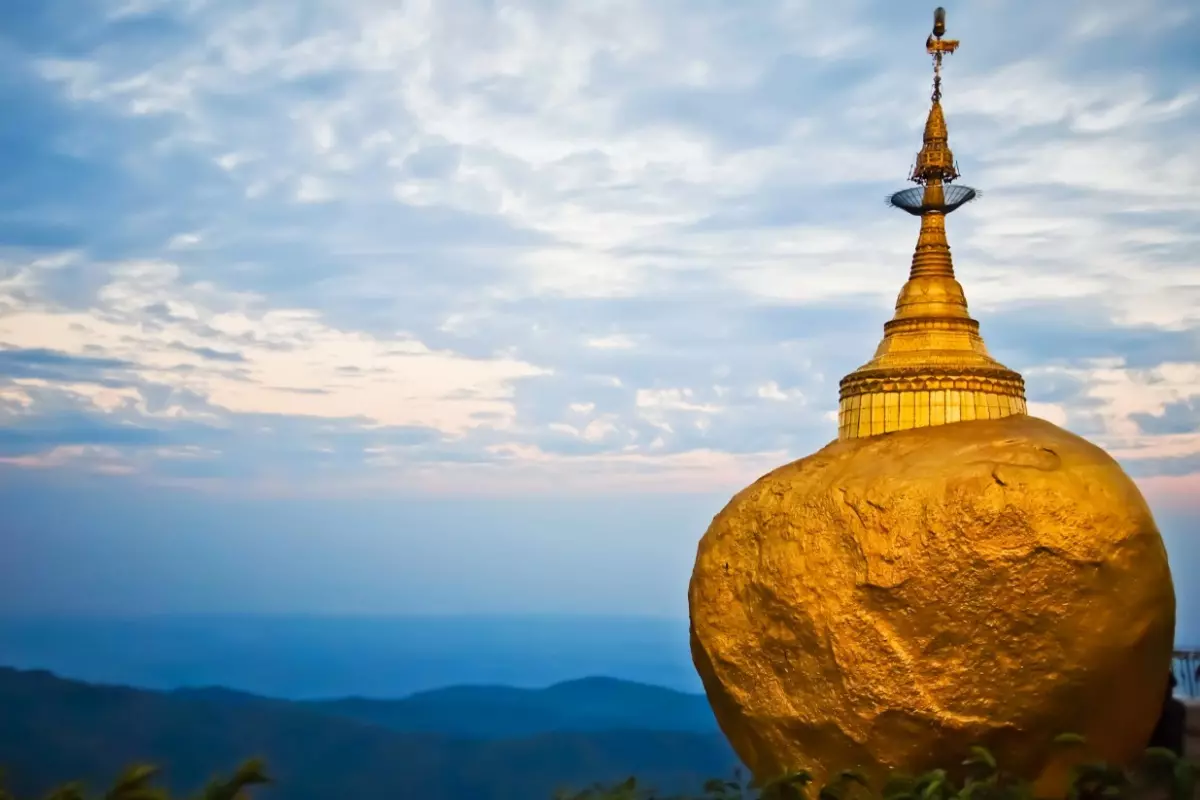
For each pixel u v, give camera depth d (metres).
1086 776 13.52
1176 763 12.87
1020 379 18.84
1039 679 15.39
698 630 17.88
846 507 16.36
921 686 15.66
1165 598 15.66
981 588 15.45
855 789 15.68
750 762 17.64
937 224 19.83
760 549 17.17
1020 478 15.55
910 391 18.25
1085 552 15.20
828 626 16.17
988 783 14.15
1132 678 15.58
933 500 15.79
